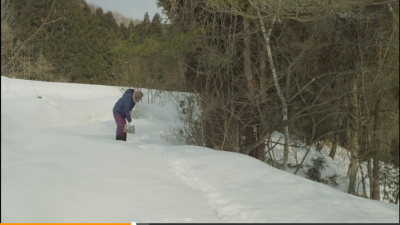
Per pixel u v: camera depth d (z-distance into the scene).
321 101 11.71
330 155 15.79
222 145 10.50
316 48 11.45
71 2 40.12
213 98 10.89
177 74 11.80
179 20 11.57
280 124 11.00
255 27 11.59
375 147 12.37
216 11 10.62
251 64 11.97
